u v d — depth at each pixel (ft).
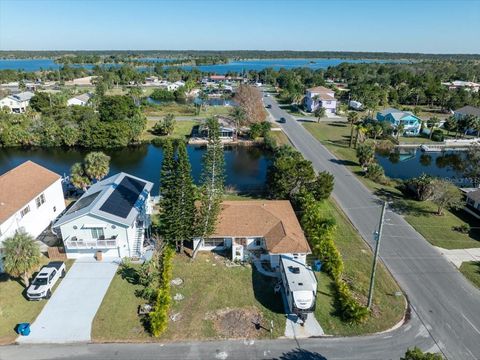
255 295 100.99
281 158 161.48
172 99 469.98
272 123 319.88
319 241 120.26
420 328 89.15
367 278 107.86
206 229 115.03
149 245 124.77
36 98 352.90
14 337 85.10
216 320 91.35
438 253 121.80
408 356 67.77
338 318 92.22
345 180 187.52
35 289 96.99
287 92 462.19
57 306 95.30
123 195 128.47
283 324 90.22
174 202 112.06
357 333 87.51
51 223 137.59
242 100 337.31
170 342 84.17
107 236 114.93
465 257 119.85
